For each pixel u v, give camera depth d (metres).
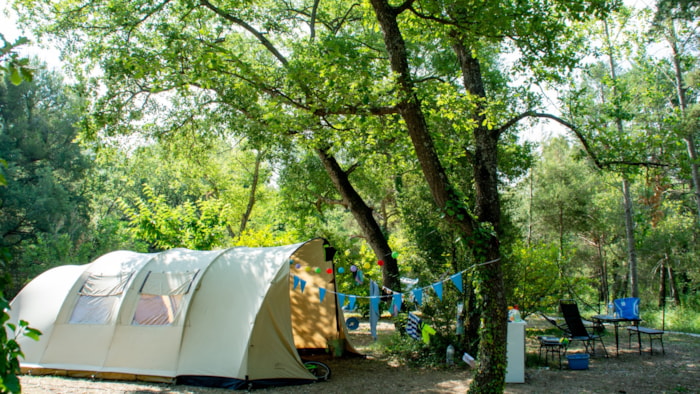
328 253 10.16
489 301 6.18
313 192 14.89
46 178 21.30
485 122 8.30
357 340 11.92
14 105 22.66
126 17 10.14
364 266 13.84
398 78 6.49
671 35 13.21
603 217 19.73
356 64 7.28
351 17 12.48
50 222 20.86
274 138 10.34
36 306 8.76
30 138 22.20
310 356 9.98
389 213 23.62
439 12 7.44
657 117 14.18
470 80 9.17
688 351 10.02
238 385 7.22
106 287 8.66
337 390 7.27
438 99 8.77
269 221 25.86
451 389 7.23
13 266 19.31
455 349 9.02
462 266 9.04
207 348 7.67
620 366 8.62
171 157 13.56
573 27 9.84
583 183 19.70
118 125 11.03
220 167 22.02
